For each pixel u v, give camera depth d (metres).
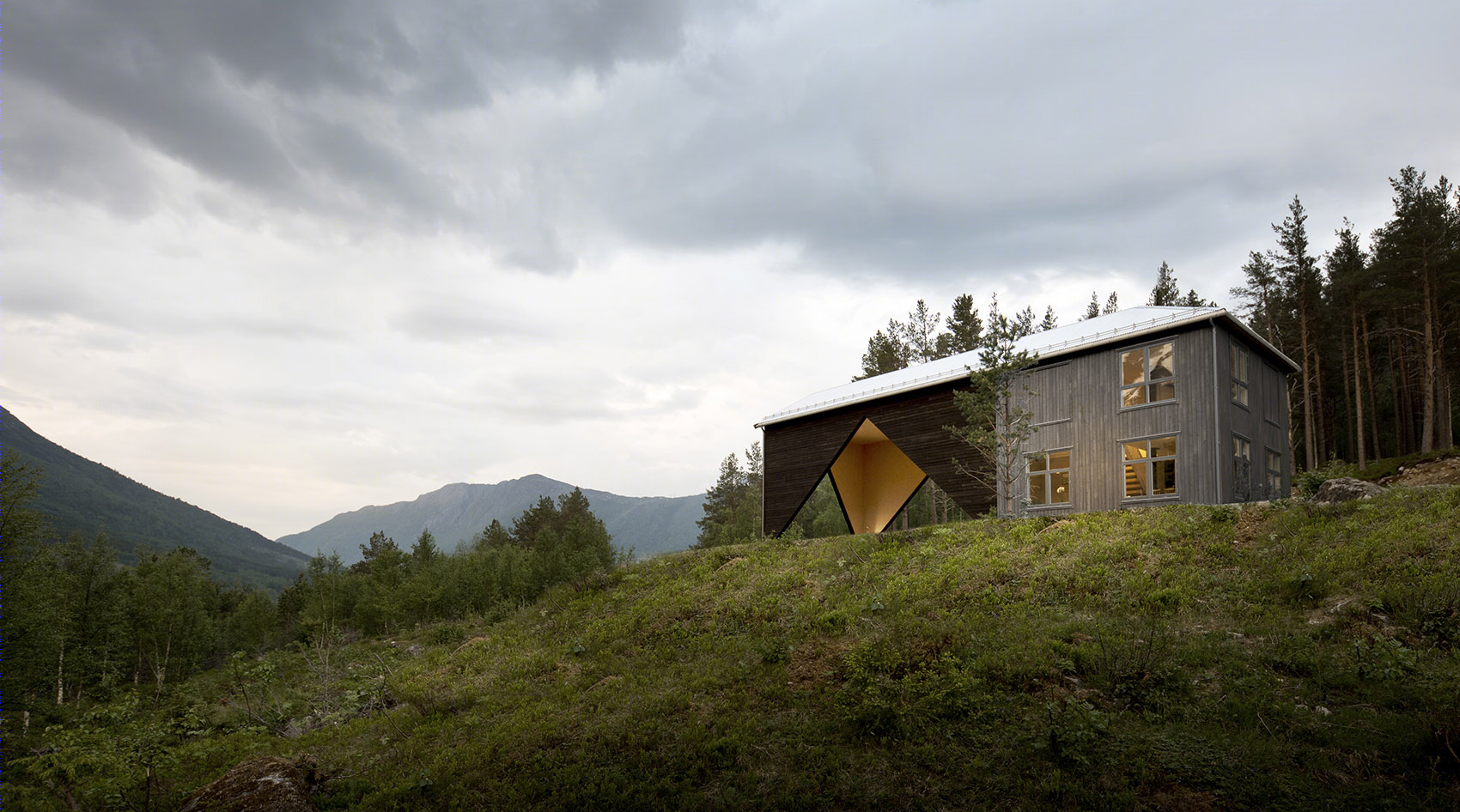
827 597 15.41
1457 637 9.12
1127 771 7.55
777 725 9.89
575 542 59.97
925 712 9.38
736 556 20.66
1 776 12.95
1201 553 13.75
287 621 67.00
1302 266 42.31
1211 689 8.98
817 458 30.38
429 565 57.91
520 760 9.92
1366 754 7.27
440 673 16.22
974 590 14.07
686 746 9.61
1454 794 6.53
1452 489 13.82
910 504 54.62
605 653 14.87
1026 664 10.19
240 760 12.01
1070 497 22.59
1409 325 42.28
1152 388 21.34
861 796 7.93
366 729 12.91
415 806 9.14
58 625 33.28
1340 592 11.01
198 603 50.91
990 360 22.47
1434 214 38.66
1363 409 47.75
